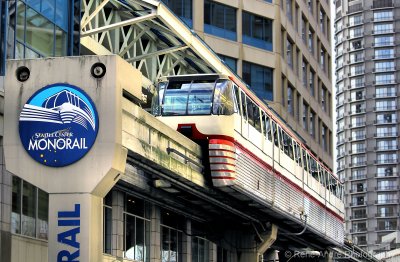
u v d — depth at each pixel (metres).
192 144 32.88
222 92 35.00
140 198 36.03
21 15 27.67
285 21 75.44
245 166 36.03
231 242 44.44
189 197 36.69
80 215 21.97
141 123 26.84
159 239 38.19
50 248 21.92
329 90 95.81
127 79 23.50
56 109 22.53
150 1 37.91
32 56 28.50
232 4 69.00
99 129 22.30
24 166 22.42
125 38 42.97
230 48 68.62
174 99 35.12
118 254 33.62
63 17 31.09
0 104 25.56
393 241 181.75
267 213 42.31
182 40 41.91
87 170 22.17
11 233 26.00
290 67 77.56
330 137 95.88
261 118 39.50
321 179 53.94
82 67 22.64
